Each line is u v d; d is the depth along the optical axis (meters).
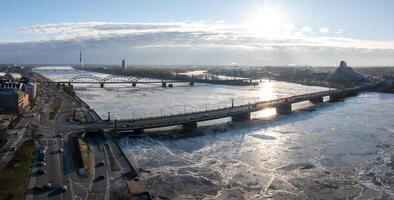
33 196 110.69
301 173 145.00
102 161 145.00
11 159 139.75
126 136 199.75
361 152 175.88
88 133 191.12
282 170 148.25
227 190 126.38
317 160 162.25
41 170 130.62
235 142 195.12
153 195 120.00
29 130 191.38
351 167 153.00
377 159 164.62
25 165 134.88
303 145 188.88
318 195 123.88
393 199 121.38
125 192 115.06
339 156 168.75
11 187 114.06
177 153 171.00
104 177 128.62
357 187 131.38
